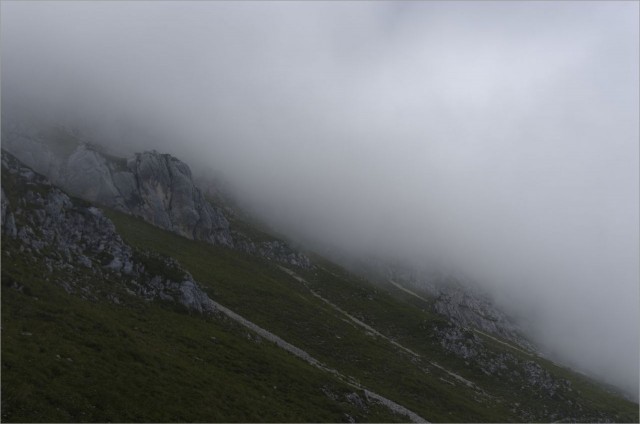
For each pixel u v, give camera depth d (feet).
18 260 196.65
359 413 241.96
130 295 248.52
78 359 147.13
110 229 300.61
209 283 393.91
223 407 169.17
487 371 481.87
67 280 212.84
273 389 220.84
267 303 411.75
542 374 510.58
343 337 407.23
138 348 180.04
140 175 536.42
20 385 119.96
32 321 157.07
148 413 139.95
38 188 271.28
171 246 457.27
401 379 358.64
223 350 241.35
